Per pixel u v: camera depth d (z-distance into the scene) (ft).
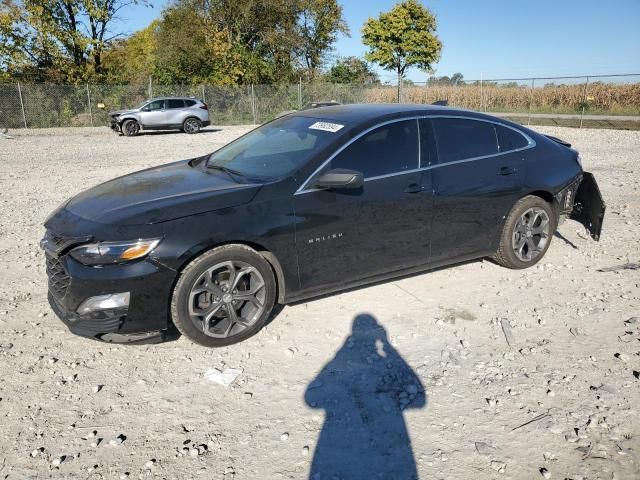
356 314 13.58
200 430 9.34
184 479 8.21
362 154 13.32
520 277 15.98
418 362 11.44
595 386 10.47
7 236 20.77
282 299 12.62
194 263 11.24
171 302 11.31
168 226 11.02
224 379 10.82
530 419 9.52
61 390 10.49
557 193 16.44
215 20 115.75
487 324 13.11
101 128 89.35
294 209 12.19
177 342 12.31
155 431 9.32
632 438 9.04
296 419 9.62
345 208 12.79
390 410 9.85
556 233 20.44
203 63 112.16
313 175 12.58
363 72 140.87
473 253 15.51
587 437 9.05
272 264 12.46
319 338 12.45
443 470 8.36
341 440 9.07
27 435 9.19
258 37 122.83
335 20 134.62
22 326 13.10
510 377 10.83
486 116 15.71
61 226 11.64
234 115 99.14
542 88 94.32
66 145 59.31
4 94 85.56
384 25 113.70
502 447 8.84
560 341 12.25
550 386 10.48
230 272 11.79
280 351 11.91
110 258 10.70
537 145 16.42
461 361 11.47
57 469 8.41
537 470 8.35
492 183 15.11
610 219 22.38
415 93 100.63
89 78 105.70
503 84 86.43
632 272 16.31
